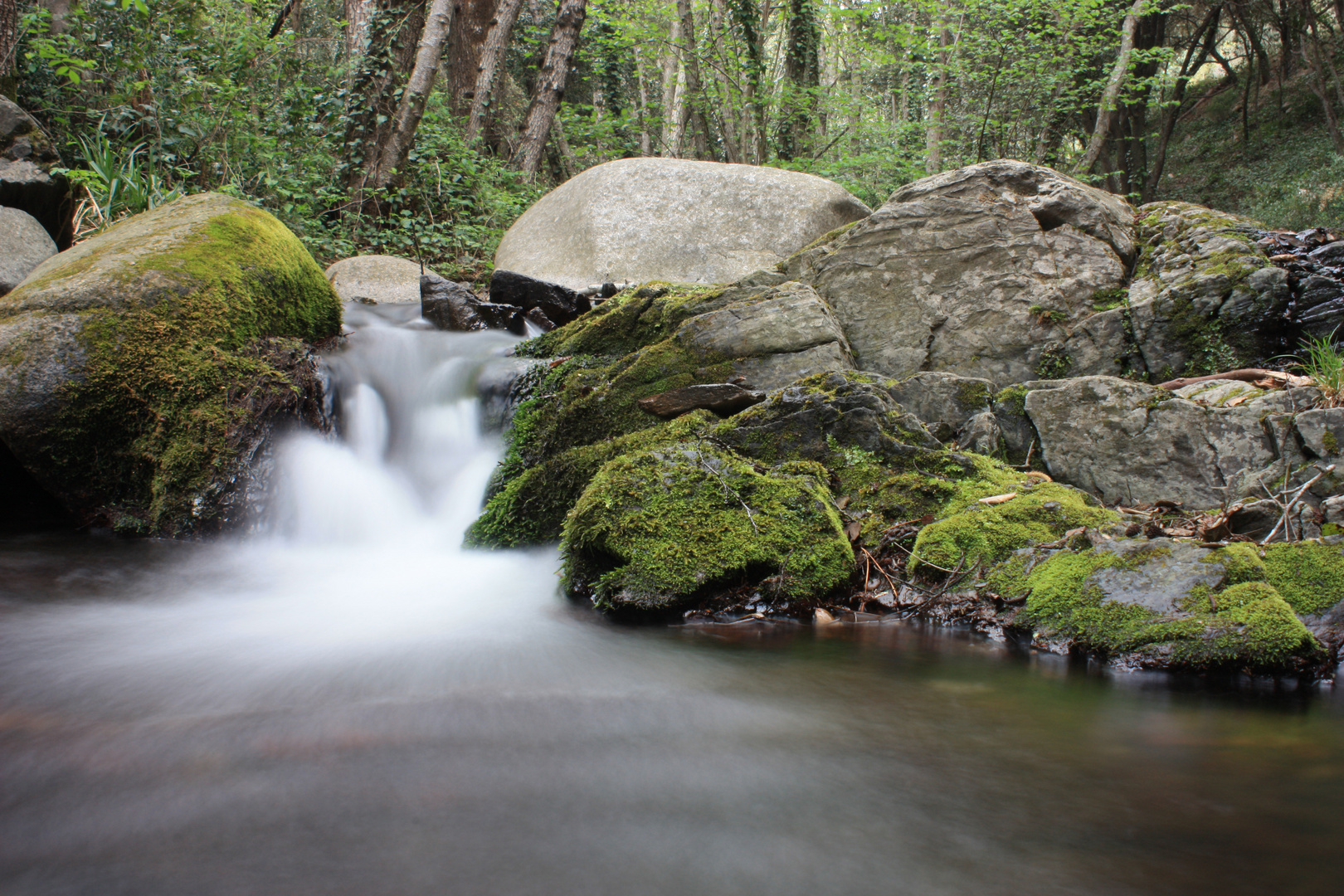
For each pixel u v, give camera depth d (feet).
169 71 29.01
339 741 6.74
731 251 25.49
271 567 13.14
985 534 10.84
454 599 11.46
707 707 7.52
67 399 14.12
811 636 9.71
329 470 15.48
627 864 4.98
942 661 8.83
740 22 43.91
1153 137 77.10
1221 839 5.26
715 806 5.70
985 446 13.42
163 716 7.25
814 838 5.29
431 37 32.12
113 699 7.64
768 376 15.14
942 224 17.19
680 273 25.21
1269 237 16.08
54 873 4.89
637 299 17.72
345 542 14.74
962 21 45.27
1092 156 45.98
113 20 28.14
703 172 26.73
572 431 15.28
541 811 5.63
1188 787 5.97
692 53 44.21
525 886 4.76
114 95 26.96
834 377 13.37
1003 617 9.86
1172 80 47.39
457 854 5.09
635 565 10.51
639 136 64.39
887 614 10.50
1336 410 11.09
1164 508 11.60
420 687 8.02
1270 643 8.04
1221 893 4.66
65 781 6.01
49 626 9.87
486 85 41.01
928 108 56.75
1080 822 5.47
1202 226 16.33
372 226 31.17
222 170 28.94
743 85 45.65
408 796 5.81
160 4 29.37
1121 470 12.48
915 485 11.94
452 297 20.72
